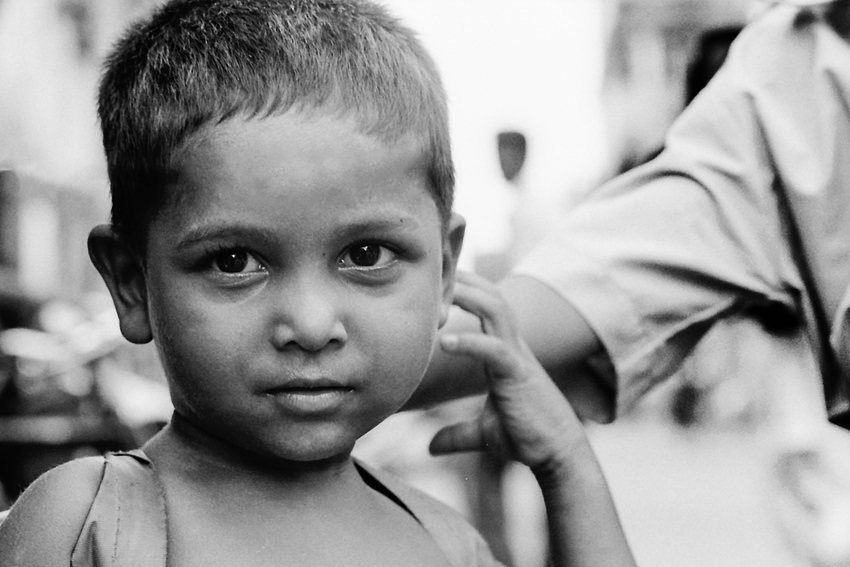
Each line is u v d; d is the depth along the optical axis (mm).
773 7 2164
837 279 1969
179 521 1459
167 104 1426
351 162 1408
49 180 10609
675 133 2145
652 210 2070
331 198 1397
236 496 1497
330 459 1563
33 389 4359
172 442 1530
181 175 1407
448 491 5750
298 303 1392
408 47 1574
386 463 5840
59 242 11008
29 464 4254
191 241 1401
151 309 1472
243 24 1490
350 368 1425
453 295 1789
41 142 10453
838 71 1990
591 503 1823
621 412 2068
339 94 1427
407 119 1473
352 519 1562
